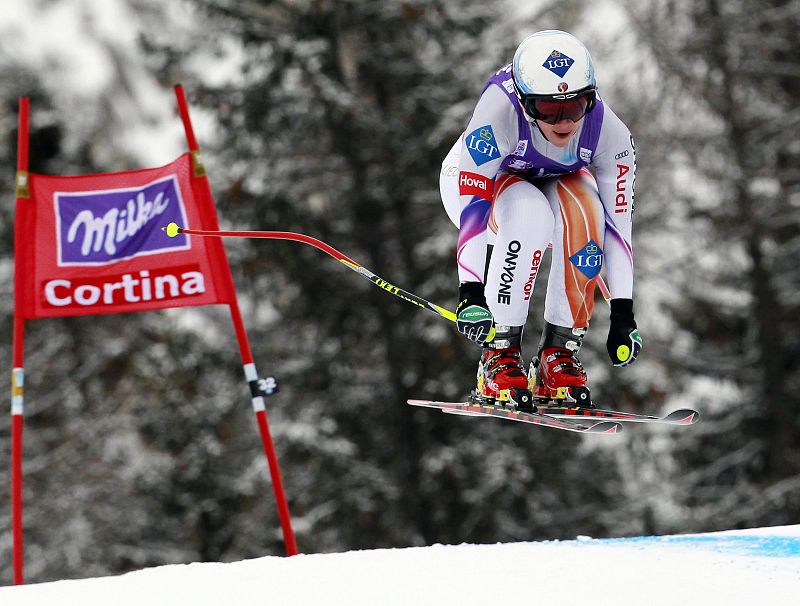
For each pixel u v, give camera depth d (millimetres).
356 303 56094
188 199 24547
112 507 63562
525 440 56469
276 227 55438
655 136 62625
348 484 53594
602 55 64500
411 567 13148
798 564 13133
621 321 16219
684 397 65688
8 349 65500
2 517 63312
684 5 62156
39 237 24500
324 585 12430
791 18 61188
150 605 12109
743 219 61406
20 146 24719
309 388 57469
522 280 15836
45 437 65000
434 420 55125
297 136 57688
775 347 61750
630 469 67875
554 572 12641
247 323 61969
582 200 16109
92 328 65000
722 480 63469
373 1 55844
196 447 56719
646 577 12297
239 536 56219
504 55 58000
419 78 57156
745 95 62250
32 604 12555
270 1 57656
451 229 54281
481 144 15594
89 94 88312
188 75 59438
